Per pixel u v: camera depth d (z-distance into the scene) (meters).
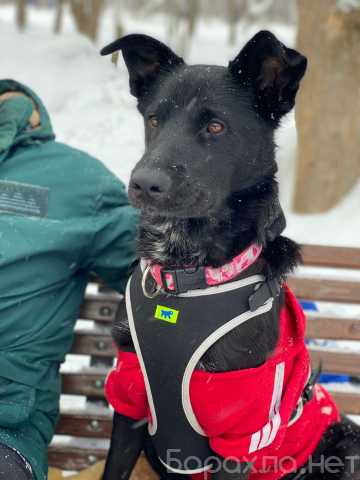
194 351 2.06
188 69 2.24
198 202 2.07
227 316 2.08
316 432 2.35
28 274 2.43
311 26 6.98
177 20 23.67
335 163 7.12
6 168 2.59
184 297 2.10
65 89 9.60
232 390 2.05
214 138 2.11
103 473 2.40
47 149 2.64
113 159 6.76
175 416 2.18
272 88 2.18
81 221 2.54
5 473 2.18
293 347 2.18
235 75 2.18
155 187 1.97
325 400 2.47
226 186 2.14
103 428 2.73
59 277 2.49
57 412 2.56
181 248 2.17
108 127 7.88
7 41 11.62
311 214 7.17
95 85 9.48
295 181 7.24
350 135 7.10
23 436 2.36
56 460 2.74
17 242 2.42
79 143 7.43
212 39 28.94
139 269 2.26
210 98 2.11
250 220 2.15
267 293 2.12
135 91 2.41
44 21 30.97
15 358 2.38
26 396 2.38
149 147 2.13
